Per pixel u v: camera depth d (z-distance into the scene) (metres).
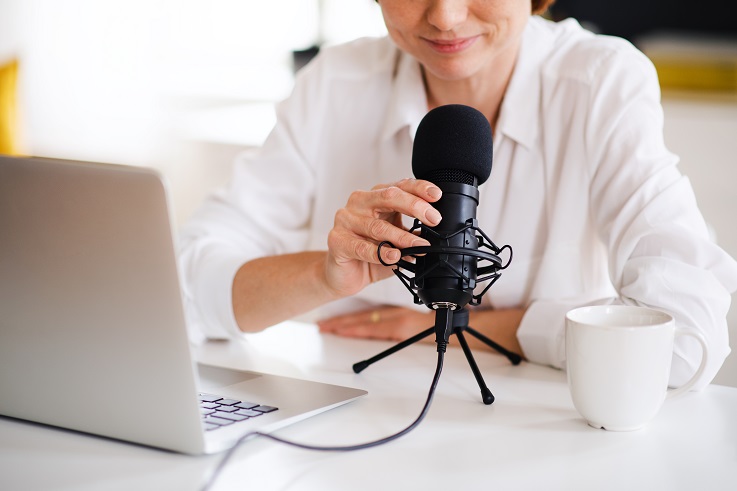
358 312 1.59
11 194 0.91
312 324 1.54
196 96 4.04
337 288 1.25
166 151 3.75
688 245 1.29
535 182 1.52
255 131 3.51
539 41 1.53
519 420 1.05
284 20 4.15
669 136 3.06
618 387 0.99
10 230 0.92
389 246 1.09
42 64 4.41
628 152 1.41
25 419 1.04
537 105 1.50
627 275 1.34
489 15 1.31
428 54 1.38
